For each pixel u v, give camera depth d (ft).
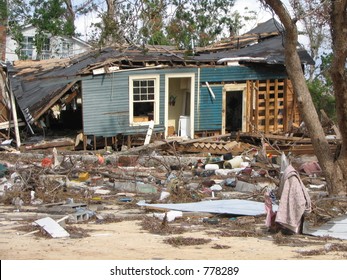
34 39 143.23
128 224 43.11
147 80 94.12
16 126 92.22
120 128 92.79
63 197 53.57
